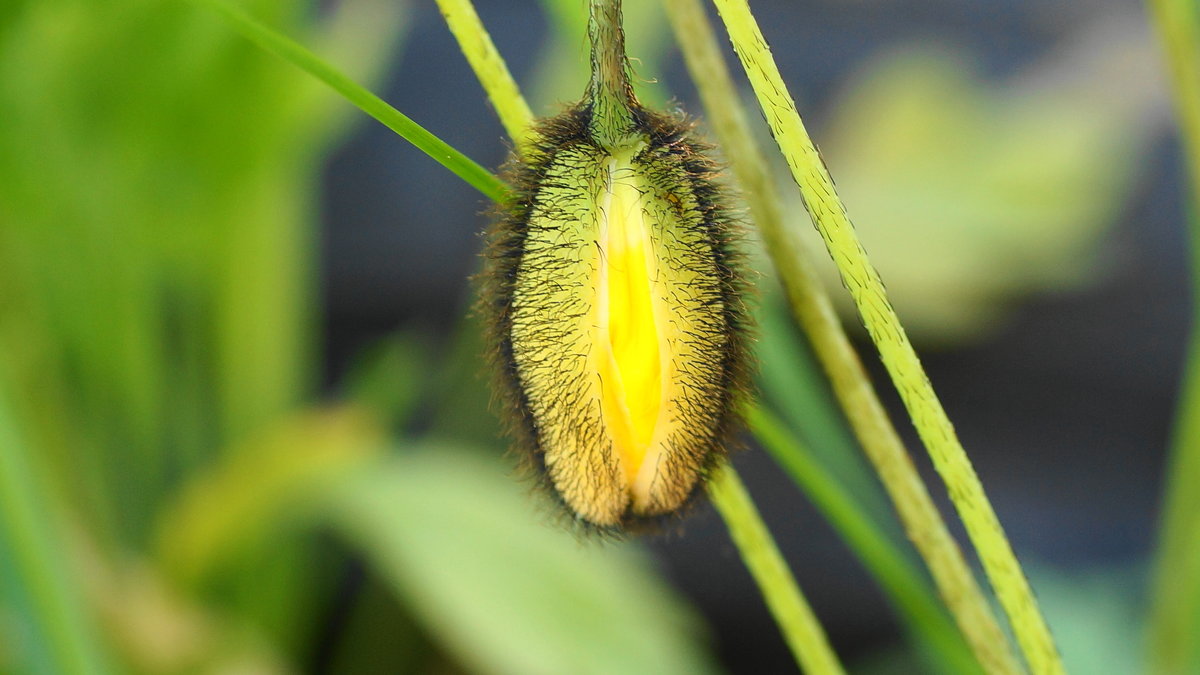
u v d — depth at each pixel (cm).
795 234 23
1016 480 62
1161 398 62
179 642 40
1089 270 59
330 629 56
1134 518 61
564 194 22
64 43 38
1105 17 67
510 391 22
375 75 52
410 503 45
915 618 27
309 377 60
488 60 23
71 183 41
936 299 58
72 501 42
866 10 67
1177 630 31
